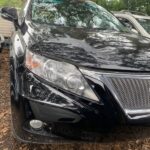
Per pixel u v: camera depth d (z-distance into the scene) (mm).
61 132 2840
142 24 6941
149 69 3023
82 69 2879
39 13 4223
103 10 4918
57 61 2922
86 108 2797
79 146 3514
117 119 2838
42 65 2934
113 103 2834
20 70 3096
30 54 3043
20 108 2916
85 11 4582
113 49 3252
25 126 2896
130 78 2943
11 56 3656
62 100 2811
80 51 3086
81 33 3689
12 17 4297
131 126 2898
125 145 3635
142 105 2949
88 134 2846
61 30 3709
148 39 4074
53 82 2871
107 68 2898
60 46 3137
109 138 2904
